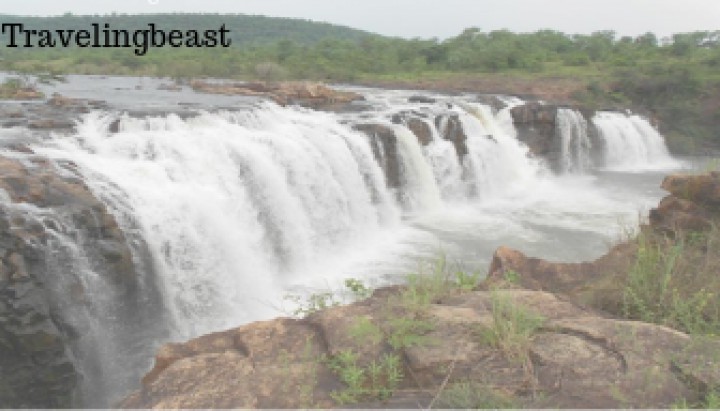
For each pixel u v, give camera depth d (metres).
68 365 8.40
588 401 3.48
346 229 16.58
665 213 8.16
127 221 10.41
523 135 26.38
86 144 13.44
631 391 3.56
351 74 41.97
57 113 16.17
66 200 9.58
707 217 7.80
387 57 50.12
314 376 3.89
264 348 4.28
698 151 33.09
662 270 5.54
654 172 27.73
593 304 5.50
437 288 5.19
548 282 7.17
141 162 12.70
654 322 4.93
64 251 8.92
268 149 15.06
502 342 3.96
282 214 14.59
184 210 11.48
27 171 10.26
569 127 26.95
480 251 15.38
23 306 8.05
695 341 4.02
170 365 4.12
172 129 15.70
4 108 16.67
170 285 10.91
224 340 4.58
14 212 8.71
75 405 8.60
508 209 20.14
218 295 11.75
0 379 7.93
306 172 15.78
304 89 26.23
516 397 3.53
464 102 27.64
